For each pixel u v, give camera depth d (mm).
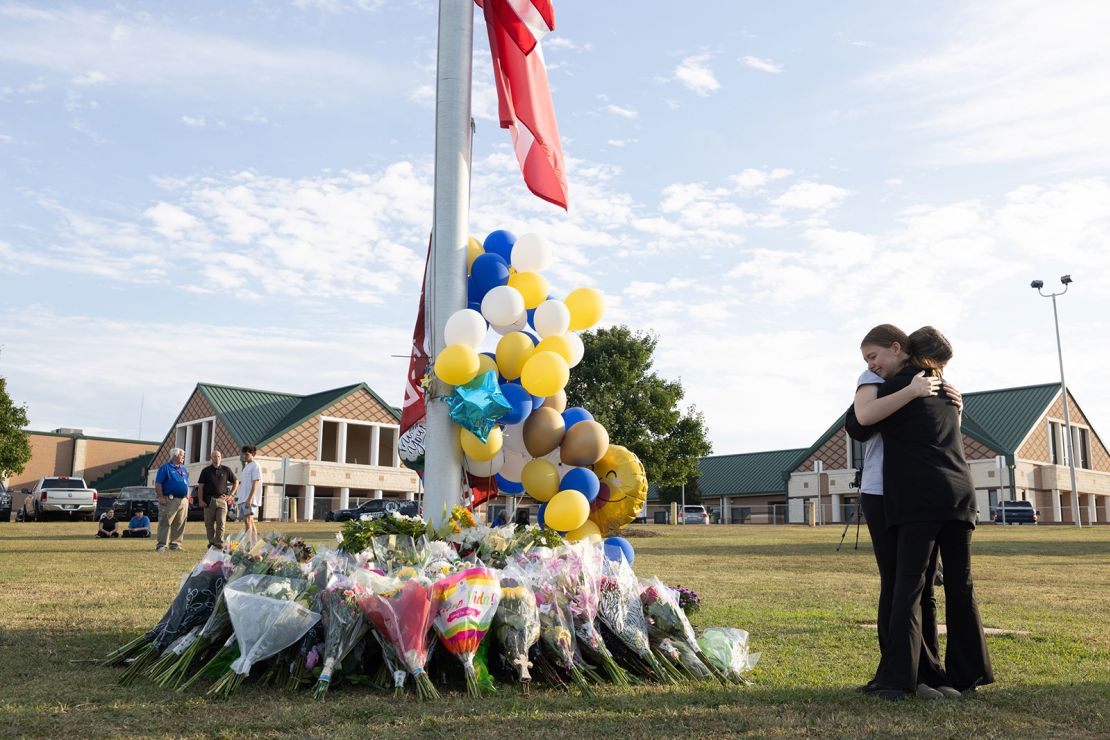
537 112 6648
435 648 4605
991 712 4164
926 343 4797
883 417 4609
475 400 5484
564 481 5949
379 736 3605
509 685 4648
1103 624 7230
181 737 3578
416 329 6270
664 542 21953
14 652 5352
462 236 6016
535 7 6434
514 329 6168
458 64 6168
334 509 50281
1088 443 56312
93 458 65312
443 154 6070
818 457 58688
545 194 6590
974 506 4652
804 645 6152
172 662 4688
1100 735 3781
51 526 27922
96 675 4762
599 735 3691
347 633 4449
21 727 3688
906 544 4551
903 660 4449
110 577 9875
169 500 15164
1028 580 11297
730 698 4453
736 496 66000
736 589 9898
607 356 31109
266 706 4105
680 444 30922
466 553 5156
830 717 4039
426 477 5781
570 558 4984
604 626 4973
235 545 5062
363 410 53125
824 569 13078
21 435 39719
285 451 50125
